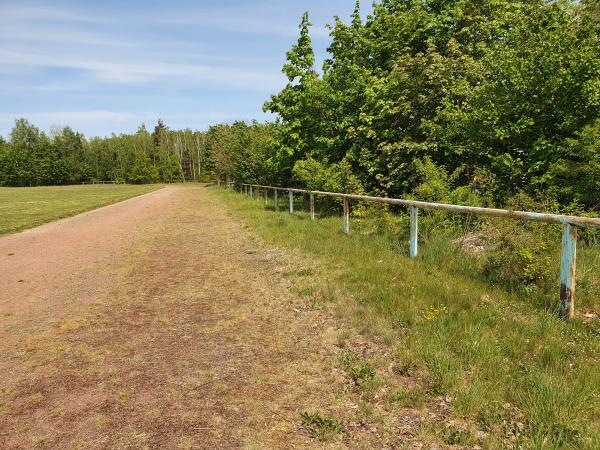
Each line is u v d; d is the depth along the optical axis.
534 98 8.46
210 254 9.41
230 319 5.17
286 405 3.21
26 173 90.12
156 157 114.06
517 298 4.82
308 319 5.02
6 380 3.72
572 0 8.76
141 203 28.23
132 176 100.25
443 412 3.01
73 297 6.26
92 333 4.80
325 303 5.50
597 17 8.56
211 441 2.79
